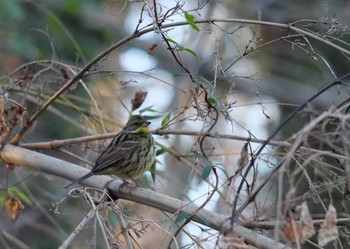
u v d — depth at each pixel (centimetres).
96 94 1430
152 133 1128
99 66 1259
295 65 1950
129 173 1130
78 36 1675
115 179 1059
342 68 1761
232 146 1680
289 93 1912
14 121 1117
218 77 1086
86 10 1711
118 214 947
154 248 1477
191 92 1036
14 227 1407
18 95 1276
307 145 817
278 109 1759
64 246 880
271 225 892
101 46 1722
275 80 1927
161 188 1330
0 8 1534
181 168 1531
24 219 1378
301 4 1909
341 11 1869
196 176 1225
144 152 1130
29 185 1370
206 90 1017
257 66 1941
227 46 1834
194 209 930
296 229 774
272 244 858
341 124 771
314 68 1942
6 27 1563
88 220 909
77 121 1408
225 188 1149
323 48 1750
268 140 888
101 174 1122
